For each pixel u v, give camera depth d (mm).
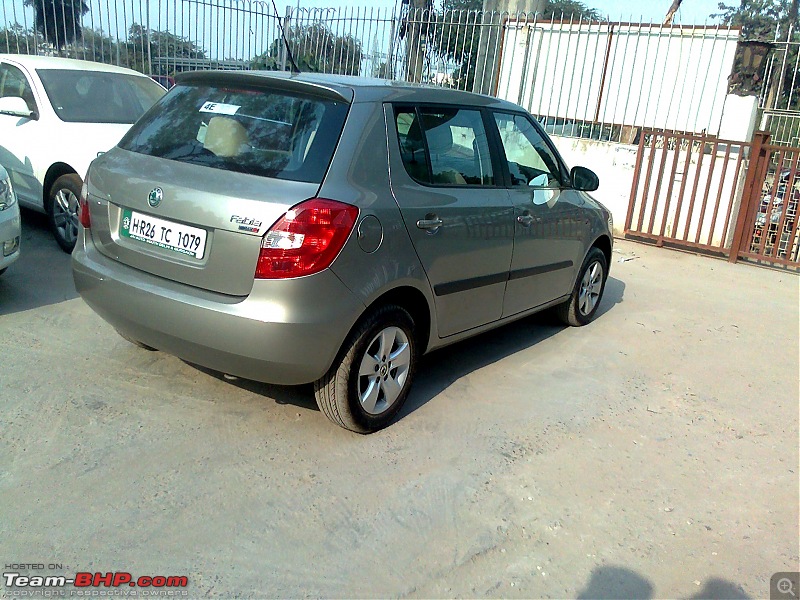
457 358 5270
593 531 3324
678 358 5766
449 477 3621
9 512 3002
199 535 2990
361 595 2762
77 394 4023
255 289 3307
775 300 7840
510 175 4852
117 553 2838
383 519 3230
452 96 4469
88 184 3998
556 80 11758
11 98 6668
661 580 3039
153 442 3633
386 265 3656
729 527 3473
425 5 13578
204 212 3396
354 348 3623
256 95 3832
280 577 2807
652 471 3926
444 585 2863
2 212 5070
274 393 4281
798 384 5418
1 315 5012
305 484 3422
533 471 3775
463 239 4207
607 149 10789
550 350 5648
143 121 4105
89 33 10195
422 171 4023
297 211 3285
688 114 10711
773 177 9562
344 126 3604
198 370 4457
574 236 5613
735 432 4512
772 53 10055
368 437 3920
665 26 10648
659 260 9453
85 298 3947
